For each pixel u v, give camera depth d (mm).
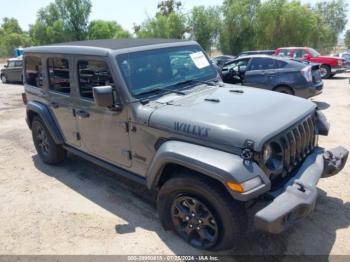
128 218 3859
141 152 3514
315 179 3033
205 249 3145
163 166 3107
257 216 2584
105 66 3592
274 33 39312
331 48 48969
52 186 4758
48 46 4691
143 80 3615
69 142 4730
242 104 3297
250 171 2631
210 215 2965
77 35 58781
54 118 4867
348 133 6699
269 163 2820
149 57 3764
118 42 4121
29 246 3453
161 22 46125
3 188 4758
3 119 9078
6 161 5809
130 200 4277
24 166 5547
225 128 2816
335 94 11562
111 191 4539
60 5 57219
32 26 61438
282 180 2998
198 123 2959
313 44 40438
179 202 3180
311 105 3574
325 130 3730
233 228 2832
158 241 3410
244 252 3189
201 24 43531
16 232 3699
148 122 3301
